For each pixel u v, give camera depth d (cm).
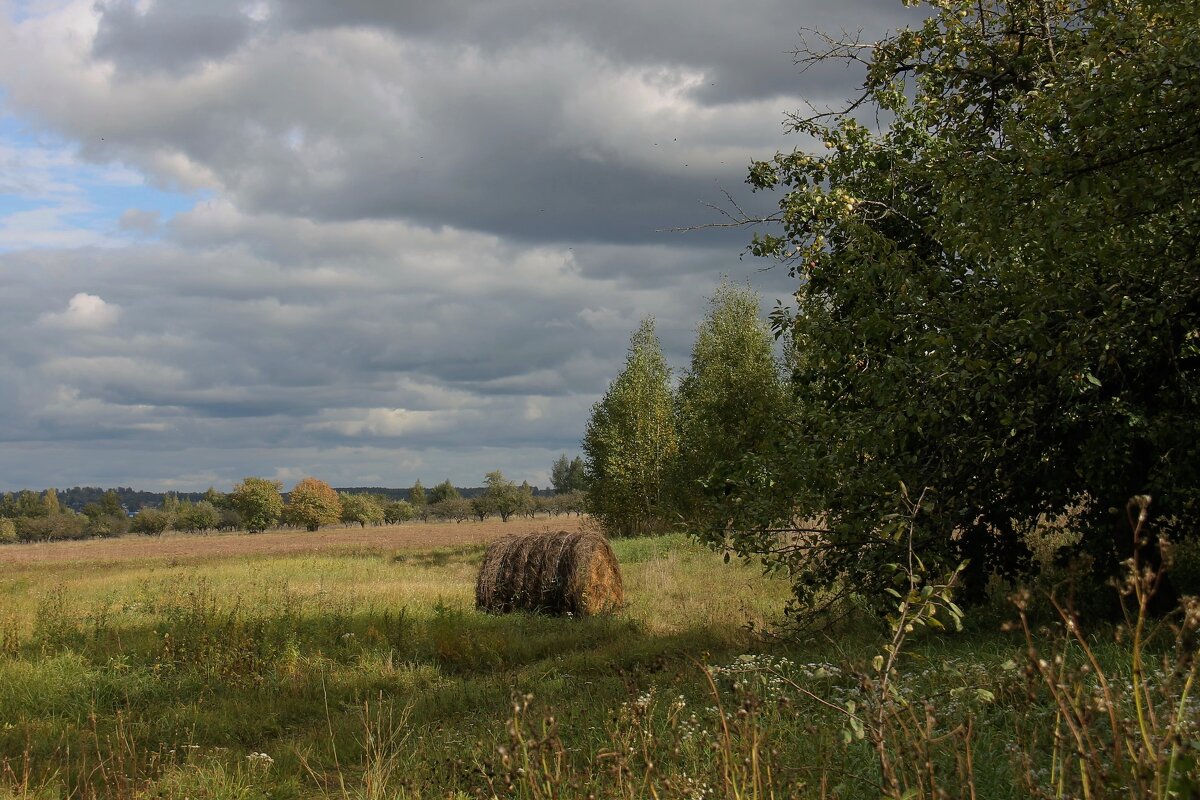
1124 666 587
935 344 805
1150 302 750
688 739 523
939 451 883
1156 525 885
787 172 1194
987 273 855
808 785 448
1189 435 799
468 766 598
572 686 963
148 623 1513
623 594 1730
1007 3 1119
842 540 899
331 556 4400
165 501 13488
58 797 657
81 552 7106
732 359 3675
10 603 1925
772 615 1270
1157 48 723
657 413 4334
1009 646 758
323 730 871
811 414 962
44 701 961
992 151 888
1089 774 293
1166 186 705
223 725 898
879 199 1090
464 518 12575
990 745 470
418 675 1117
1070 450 904
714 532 976
